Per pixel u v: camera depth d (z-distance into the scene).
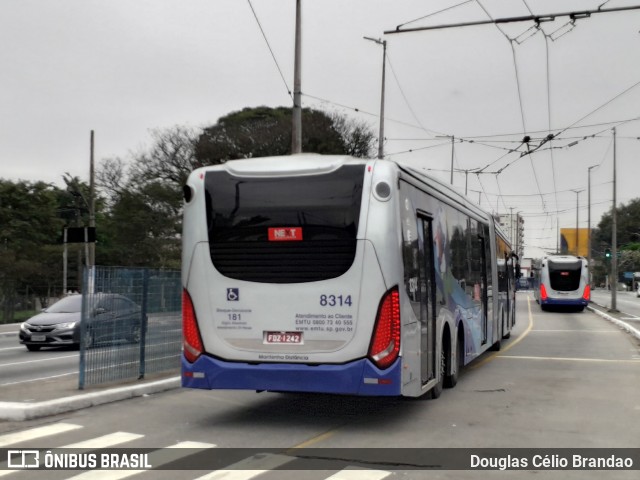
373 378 7.99
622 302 66.31
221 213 8.60
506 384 12.48
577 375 13.83
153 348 12.33
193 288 8.65
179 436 8.07
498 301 18.70
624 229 123.81
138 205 50.94
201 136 49.41
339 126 47.47
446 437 8.05
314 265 8.24
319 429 8.48
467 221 13.41
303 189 8.37
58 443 7.72
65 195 59.19
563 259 44.12
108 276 11.22
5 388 10.84
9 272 34.56
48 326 19.56
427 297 9.71
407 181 8.91
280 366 8.23
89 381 10.76
